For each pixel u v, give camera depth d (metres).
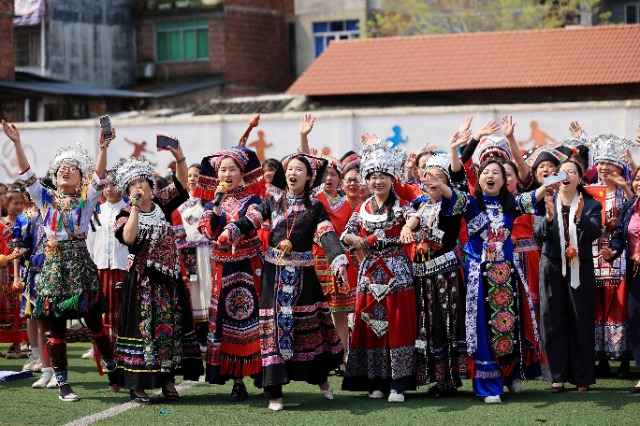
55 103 34.56
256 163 10.21
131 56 43.84
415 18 40.41
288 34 45.19
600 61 28.11
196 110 31.48
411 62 29.88
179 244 13.31
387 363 9.85
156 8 43.47
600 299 11.09
